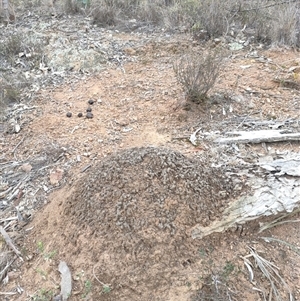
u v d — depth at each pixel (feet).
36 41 8.50
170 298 3.93
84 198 4.47
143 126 6.08
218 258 4.22
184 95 6.50
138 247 4.09
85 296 3.97
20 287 4.22
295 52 8.11
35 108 6.64
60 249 4.32
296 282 4.21
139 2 10.50
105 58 7.99
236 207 4.50
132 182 4.40
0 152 5.82
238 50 8.21
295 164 4.99
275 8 9.60
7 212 4.95
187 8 9.69
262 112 6.24
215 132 5.78
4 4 9.64
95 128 6.10
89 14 10.00
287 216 4.59
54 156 5.62
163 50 8.34
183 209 4.32
